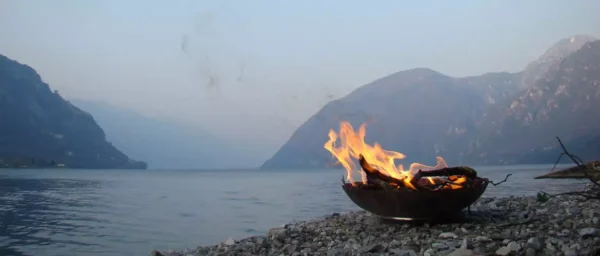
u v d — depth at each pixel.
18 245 16.66
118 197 44.47
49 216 26.39
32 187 65.62
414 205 10.37
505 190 31.45
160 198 42.56
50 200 40.16
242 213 26.42
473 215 11.70
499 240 8.84
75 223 23.00
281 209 28.00
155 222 22.86
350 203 31.06
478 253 7.55
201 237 17.56
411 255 8.02
